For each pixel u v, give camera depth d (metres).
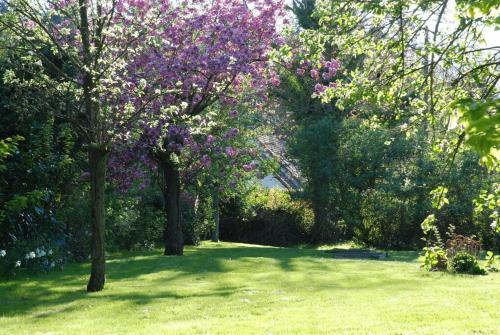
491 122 2.83
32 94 14.68
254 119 26.20
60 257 16.77
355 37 8.05
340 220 30.89
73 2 14.84
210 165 22.12
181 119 14.42
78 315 10.23
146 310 10.59
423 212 27.17
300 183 33.62
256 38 19.30
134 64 17.88
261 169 27.61
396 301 11.03
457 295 11.71
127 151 19.16
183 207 27.67
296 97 36.25
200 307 10.80
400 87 7.43
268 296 11.99
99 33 12.77
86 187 19.59
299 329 8.55
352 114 34.31
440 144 6.96
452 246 19.30
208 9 19.75
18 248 15.27
